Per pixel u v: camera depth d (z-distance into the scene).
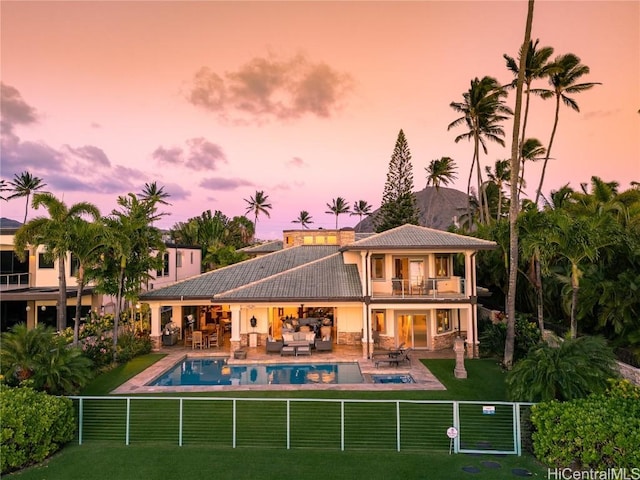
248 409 13.94
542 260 17.52
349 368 20.78
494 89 34.16
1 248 28.64
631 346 15.35
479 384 17.12
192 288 25.97
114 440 11.76
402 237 23.56
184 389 16.70
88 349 19.31
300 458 10.48
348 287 24.47
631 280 15.68
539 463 10.20
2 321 28.36
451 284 25.06
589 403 10.16
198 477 9.46
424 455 10.71
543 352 12.15
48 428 10.40
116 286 20.92
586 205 22.62
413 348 24.72
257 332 26.47
